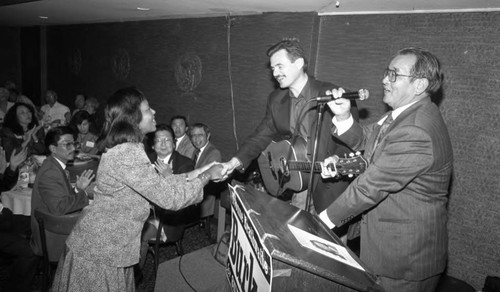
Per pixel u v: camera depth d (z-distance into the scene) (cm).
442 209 164
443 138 160
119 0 397
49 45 816
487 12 270
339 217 166
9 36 880
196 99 496
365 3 292
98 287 184
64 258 193
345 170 183
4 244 284
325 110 227
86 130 532
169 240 337
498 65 268
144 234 326
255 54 417
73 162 407
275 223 117
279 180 251
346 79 343
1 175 348
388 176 157
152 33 560
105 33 658
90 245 184
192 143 418
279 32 388
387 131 167
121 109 190
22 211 326
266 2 333
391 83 167
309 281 98
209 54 473
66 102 783
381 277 167
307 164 228
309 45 360
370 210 171
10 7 511
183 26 507
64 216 269
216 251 206
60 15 595
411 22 304
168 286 209
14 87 737
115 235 185
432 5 276
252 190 152
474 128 281
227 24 445
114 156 183
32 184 353
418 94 166
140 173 182
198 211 380
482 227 282
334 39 348
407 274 162
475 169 282
